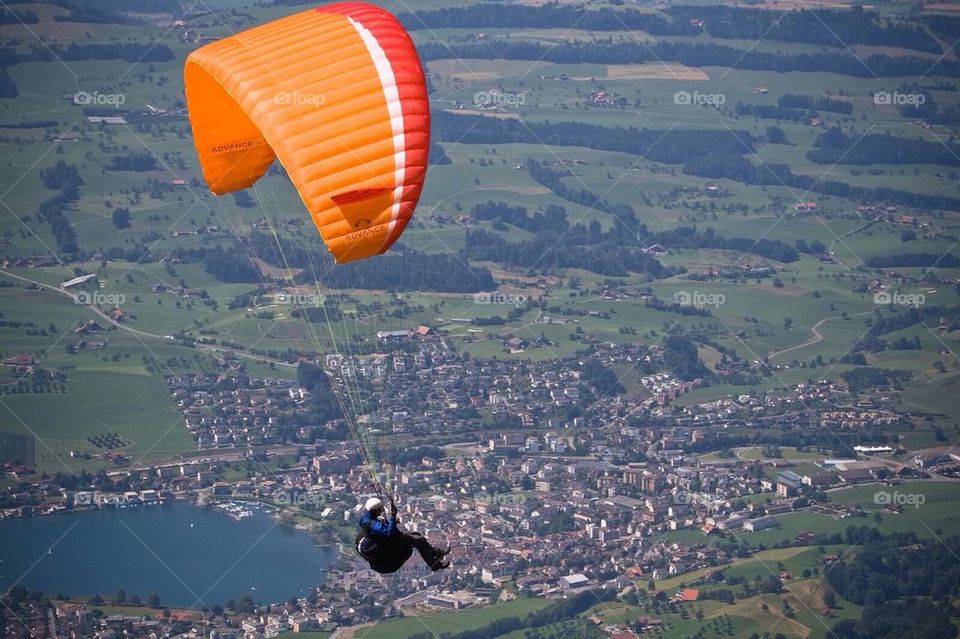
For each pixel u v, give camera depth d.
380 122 62.59
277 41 65.00
